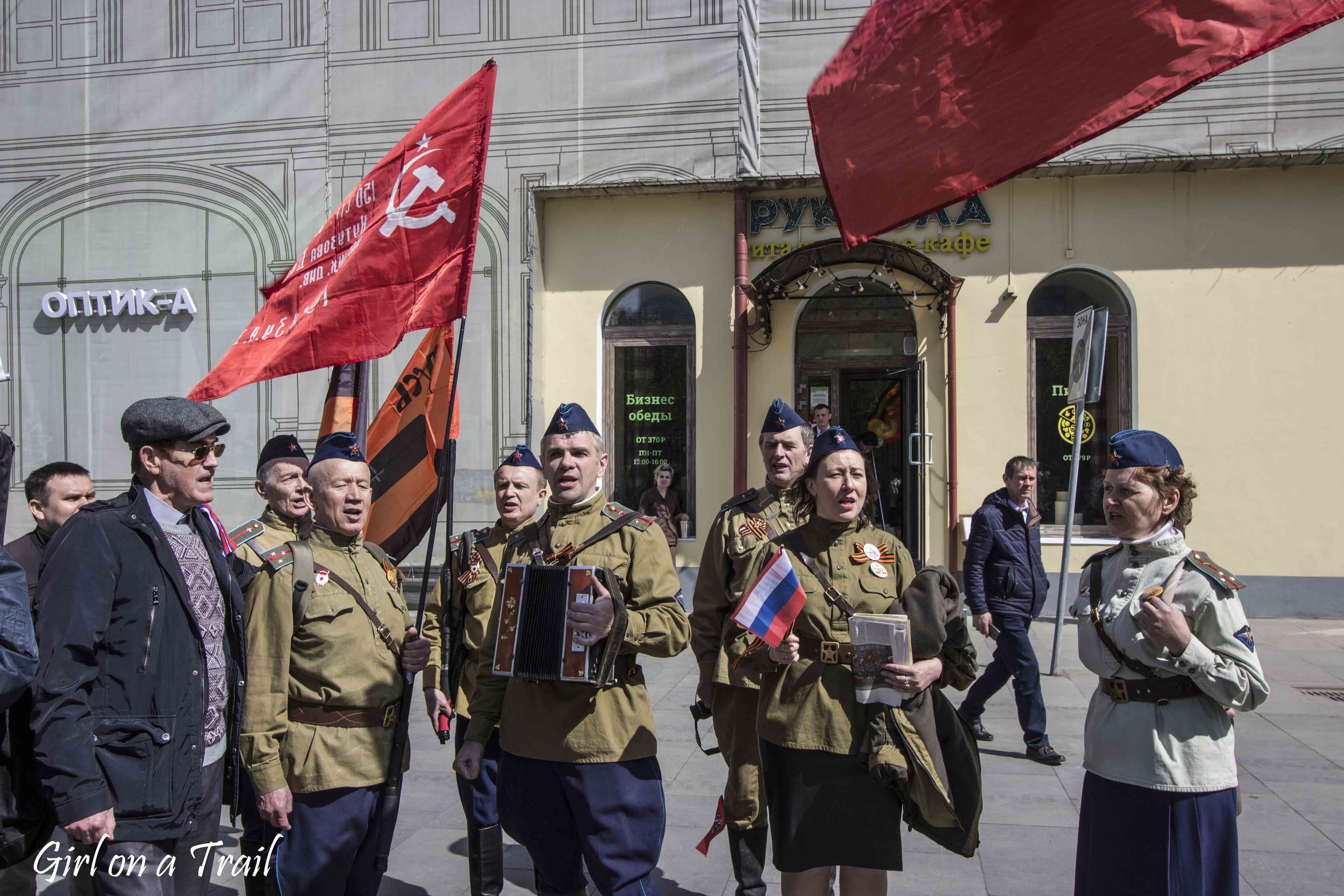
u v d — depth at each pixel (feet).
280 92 38.42
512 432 36.27
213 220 38.83
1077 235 34.17
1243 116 33.37
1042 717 18.70
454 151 14.01
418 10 37.45
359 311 14.40
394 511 17.78
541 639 10.11
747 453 35.27
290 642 10.36
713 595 13.16
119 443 39.27
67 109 39.68
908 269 34.22
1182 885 8.61
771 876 13.79
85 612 8.70
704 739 20.76
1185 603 8.79
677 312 36.40
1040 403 34.60
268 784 9.91
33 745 8.87
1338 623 32.12
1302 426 33.17
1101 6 9.95
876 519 11.08
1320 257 33.17
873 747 9.55
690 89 35.88
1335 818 15.24
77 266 39.60
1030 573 19.22
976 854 14.17
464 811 14.94
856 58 11.82
